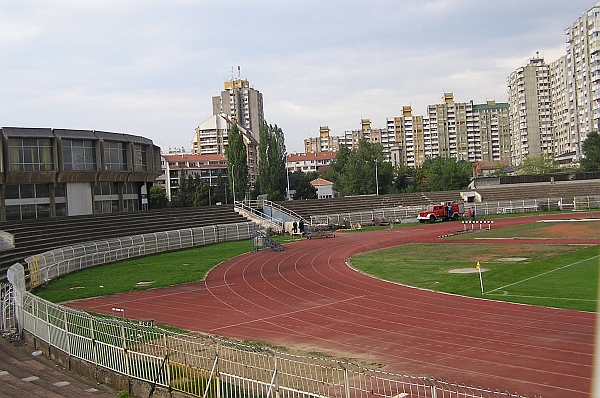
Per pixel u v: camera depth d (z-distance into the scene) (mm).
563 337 18484
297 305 26469
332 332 20938
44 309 19484
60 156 56000
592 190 94938
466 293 26797
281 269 39375
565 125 161625
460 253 42094
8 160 51906
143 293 31594
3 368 17844
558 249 40188
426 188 124312
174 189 150625
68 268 40094
